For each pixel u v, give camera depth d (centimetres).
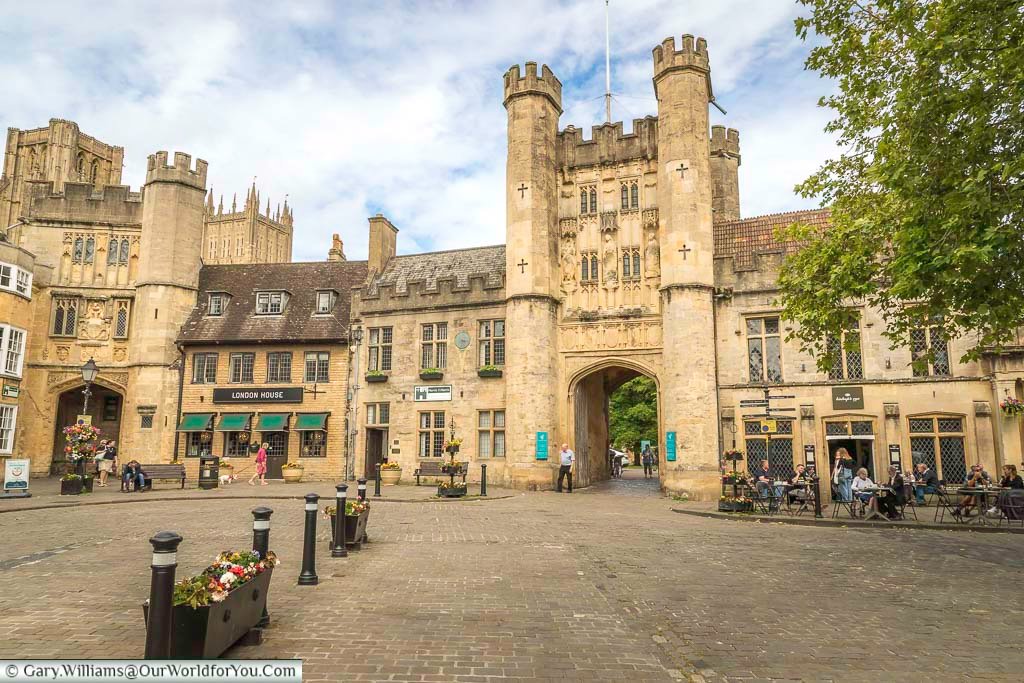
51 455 3381
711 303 2619
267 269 3756
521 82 3012
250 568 649
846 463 2417
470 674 591
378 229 3603
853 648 681
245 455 3272
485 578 988
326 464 3219
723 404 2567
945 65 1098
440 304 3164
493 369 3005
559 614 798
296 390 3272
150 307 3412
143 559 1111
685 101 2733
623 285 2912
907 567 1111
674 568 1088
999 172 1045
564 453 2672
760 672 610
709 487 2467
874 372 2409
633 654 655
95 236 3569
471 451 3011
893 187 1177
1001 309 1087
